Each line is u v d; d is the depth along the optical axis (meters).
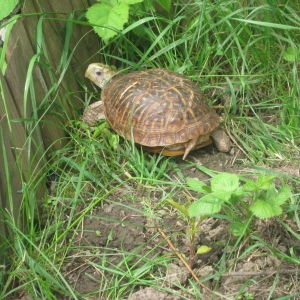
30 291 0.58
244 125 0.74
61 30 0.74
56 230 0.63
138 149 0.72
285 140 0.72
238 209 0.63
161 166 0.70
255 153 0.71
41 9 0.71
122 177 0.69
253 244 0.62
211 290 0.59
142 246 0.62
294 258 0.59
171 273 0.60
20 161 0.64
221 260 0.60
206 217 0.62
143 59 0.75
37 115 0.67
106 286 0.60
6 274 0.60
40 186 0.67
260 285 0.59
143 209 0.66
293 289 0.59
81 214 0.66
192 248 0.60
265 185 0.58
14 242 0.62
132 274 0.60
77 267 0.62
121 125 0.71
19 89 0.66
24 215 0.64
